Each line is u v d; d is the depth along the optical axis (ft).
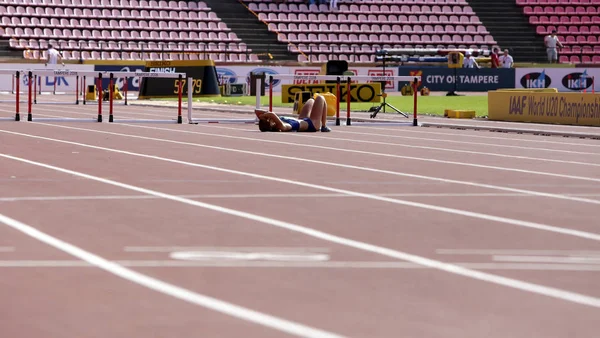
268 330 24.35
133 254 34.47
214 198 49.60
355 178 59.93
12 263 32.65
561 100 126.82
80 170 62.34
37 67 237.86
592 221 43.78
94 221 41.78
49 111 152.97
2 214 43.47
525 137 102.94
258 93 122.83
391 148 84.38
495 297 28.37
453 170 65.98
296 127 104.01
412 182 58.23
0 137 90.17
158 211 44.91
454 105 178.70
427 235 39.32
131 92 248.93
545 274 31.83
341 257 34.37
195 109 165.17
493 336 24.02
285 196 50.78
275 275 31.17
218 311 26.32
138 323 24.95
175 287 29.19
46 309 26.40
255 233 39.27
